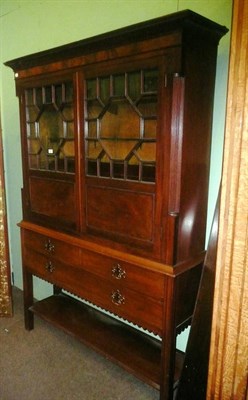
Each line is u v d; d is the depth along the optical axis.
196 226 1.42
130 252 1.43
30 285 2.11
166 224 1.28
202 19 1.12
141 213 1.36
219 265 0.75
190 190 1.33
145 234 1.36
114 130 1.45
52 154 1.74
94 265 1.60
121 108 1.43
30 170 1.88
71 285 1.76
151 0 1.60
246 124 0.66
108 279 1.55
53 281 1.88
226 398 0.79
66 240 1.70
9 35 2.38
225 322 0.76
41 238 1.89
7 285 2.30
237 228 0.71
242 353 0.75
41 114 1.75
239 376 0.76
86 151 1.53
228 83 0.68
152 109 1.32
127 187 1.39
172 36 1.13
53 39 2.11
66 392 1.62
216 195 1.53
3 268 2.28
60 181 1.69
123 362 1.60
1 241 2.24
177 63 1.14
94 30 1.88
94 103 1.48
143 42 1.21
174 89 1.17
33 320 2.20
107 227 1.51
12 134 2.53
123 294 1.49
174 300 1.32
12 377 1.73
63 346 2.01
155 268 1.32
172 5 1.54
